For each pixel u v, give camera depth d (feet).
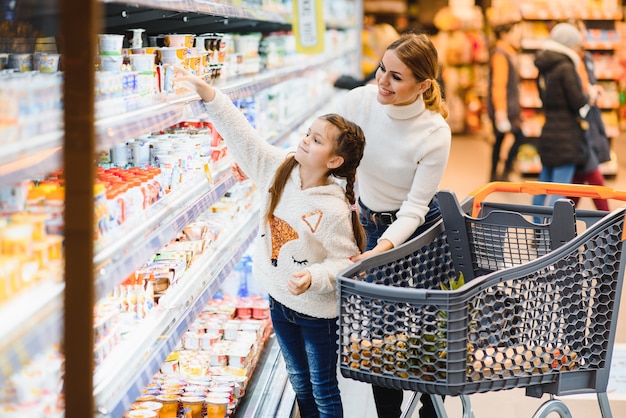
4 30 6.68
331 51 31.07
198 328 12.04
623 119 47.55
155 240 7.82
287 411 10.64
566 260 7.77
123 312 8.25
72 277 5.16
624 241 7.98
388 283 9.40
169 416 9.93
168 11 10.07
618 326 16.49
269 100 16.40
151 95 8.86
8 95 5.08
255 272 9.23
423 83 9.42
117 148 9.41
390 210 10.40
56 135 5.52
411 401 9.09
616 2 40.75
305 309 8.81
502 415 12.23
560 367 7.88
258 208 15.24
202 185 10.57
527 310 7.63
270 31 21.16
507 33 30.83
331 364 9.12
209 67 12.28
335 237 8.68
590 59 23.94
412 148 9.77
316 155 8.59
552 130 23.26
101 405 6.42
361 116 10.10
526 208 9.77
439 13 48.29
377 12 53.06
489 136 43.42
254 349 12.30
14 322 5.05
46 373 5.87
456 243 9.25
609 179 36.27
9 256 5.40
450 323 7.04
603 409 8.25
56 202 6.11
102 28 9.91
